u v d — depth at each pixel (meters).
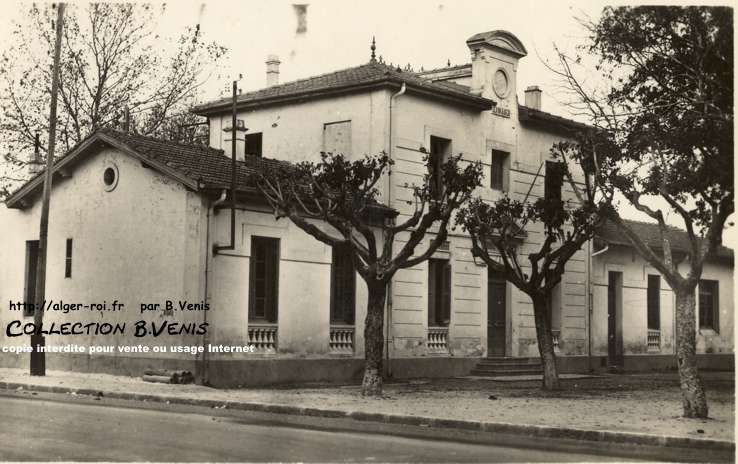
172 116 37.38
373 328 19.66
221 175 22.94
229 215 22.28
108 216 24.08
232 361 22.00
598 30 19.25
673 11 18.27
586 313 32.03
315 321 23.97
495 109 29.16
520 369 28.38
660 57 18.78
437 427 15.35
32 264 26.62
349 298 25.06
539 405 17.97
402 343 25.77
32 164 30.73
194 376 21.53
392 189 25.62
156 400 18.78
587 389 22.84
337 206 19.91
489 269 29.00
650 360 34.56
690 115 18.31
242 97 29.25
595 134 19.38
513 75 29.94
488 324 28.89
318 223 24.20
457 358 27.42
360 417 16.28
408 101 26.33
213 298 21.80
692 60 18.41
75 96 35.31
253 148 29.06
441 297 27.36
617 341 33.47
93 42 35.50
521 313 29.78
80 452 10.89
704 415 15.77
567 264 31.39
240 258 22.42
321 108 27.17
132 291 23.22
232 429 13.75
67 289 24.89
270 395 19.52
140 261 23.11
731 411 17.36
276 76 31.31
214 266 21.92
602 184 17.58
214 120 30.39
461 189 19.80
